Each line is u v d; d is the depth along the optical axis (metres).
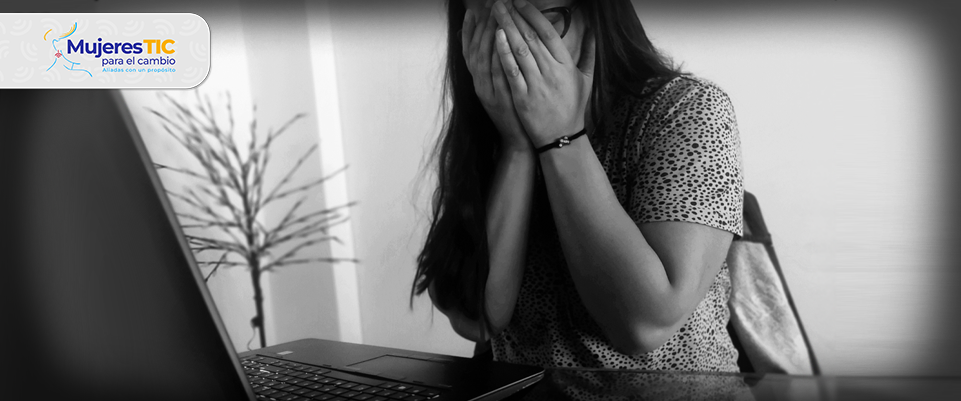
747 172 1.45
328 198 2.31
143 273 0.28
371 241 2.30
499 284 0.71
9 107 0.27
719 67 1.47
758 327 0.86
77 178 0.27
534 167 0.71
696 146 0.65
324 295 2.27
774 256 0.90
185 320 0.29
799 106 1.38
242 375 0.31
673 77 0.73
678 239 0.61
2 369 0.29
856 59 1.30
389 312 2.26
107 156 0.27
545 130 0.63
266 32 2.14
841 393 0.45
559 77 0.62
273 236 2.13
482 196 0.79
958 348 1.23
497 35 0.62
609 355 0.71
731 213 0.64
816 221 1.36
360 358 0.58
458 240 0.74
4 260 0.28
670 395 0.46
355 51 2.28
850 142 1.32
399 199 2.19
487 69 0.68
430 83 2.08
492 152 0.80
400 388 0.47
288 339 2.18
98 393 0.29
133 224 0.28
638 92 0.73
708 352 0.72
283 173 2.18
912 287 1.27
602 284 0.61
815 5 1.35
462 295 0.74
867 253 1.31
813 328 1.35
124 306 0.28
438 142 0.88
